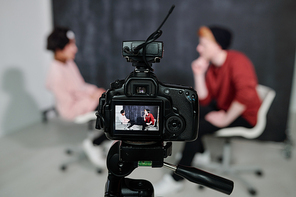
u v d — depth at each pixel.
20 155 2.76
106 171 2.45
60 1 3.57
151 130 0.69
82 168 2.50
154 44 0.68
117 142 0.81
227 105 2.93
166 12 3.18
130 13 3.33
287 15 2.73
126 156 0.70
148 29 3.32
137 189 0.79
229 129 2.28
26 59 3.68
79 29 3.57
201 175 0.71
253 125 2.43
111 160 0.78
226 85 2.90
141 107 0.68
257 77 2.96
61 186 2.16
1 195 2.00
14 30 3.43
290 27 2.75
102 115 0.71
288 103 2.92
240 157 2.80
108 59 3.56
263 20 2.81
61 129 3.67
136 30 3.37
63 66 2.75
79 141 3.19
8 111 3.43
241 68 2.80
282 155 2.85
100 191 2.08
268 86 2.94
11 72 3.43
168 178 2.06
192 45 3.12
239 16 2.88
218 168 2.36
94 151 2.51
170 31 3.18
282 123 2.98
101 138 2.53
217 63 2.95
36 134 3.44
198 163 2.45
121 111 0.69
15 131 3.55
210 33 2.95
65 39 2.68
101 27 3.49
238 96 2.70
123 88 0.70
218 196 2.06
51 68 2.69
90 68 3.64
